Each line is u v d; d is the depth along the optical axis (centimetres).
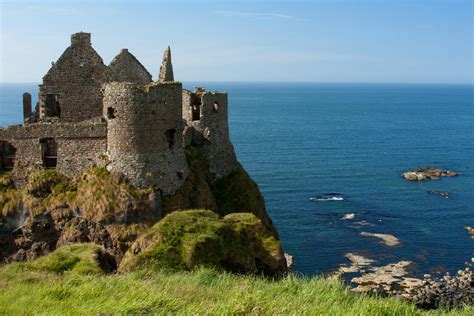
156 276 2511
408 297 5694
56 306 1881
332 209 9444
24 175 4638
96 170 4525
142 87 4406
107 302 1864
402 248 7481
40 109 5228
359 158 15075
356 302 1964
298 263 6862
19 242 4450
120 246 4256
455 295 5738
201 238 3167
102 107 5166
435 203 10038
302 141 18475
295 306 1870
